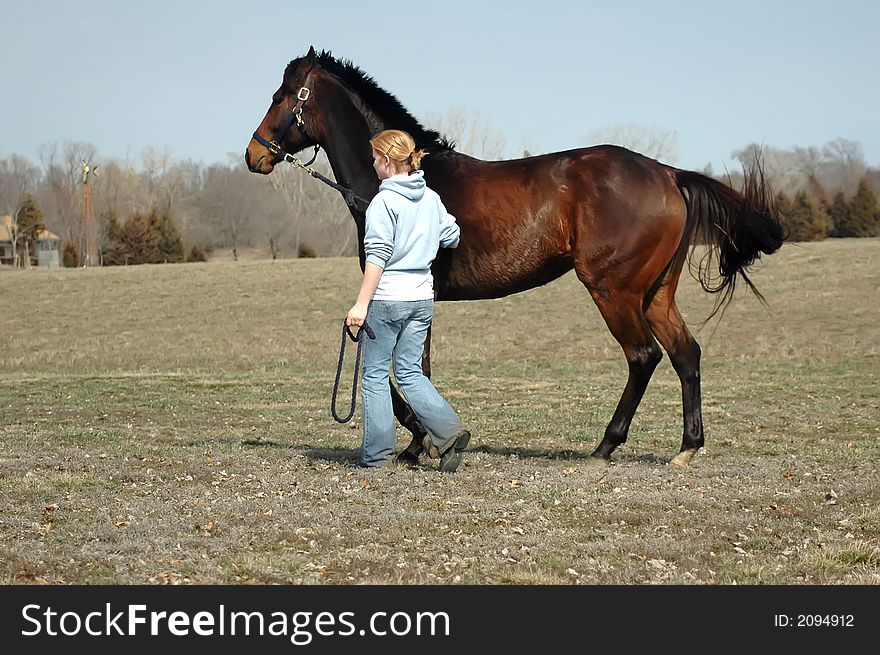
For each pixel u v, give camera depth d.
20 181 102.00
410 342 8.25
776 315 34.50
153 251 75.50
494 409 15.60
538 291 41.38
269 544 6.23
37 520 6.75
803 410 15.22
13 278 50.78
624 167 8.45
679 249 8.63
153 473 8.52
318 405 16.38
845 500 7.48
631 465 8.96
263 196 94.81
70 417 14.48
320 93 9.49
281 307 41.44
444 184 8.86
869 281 39.91
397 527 6.60
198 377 22.61
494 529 6.57
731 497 7.55
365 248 8.02
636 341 8.55
